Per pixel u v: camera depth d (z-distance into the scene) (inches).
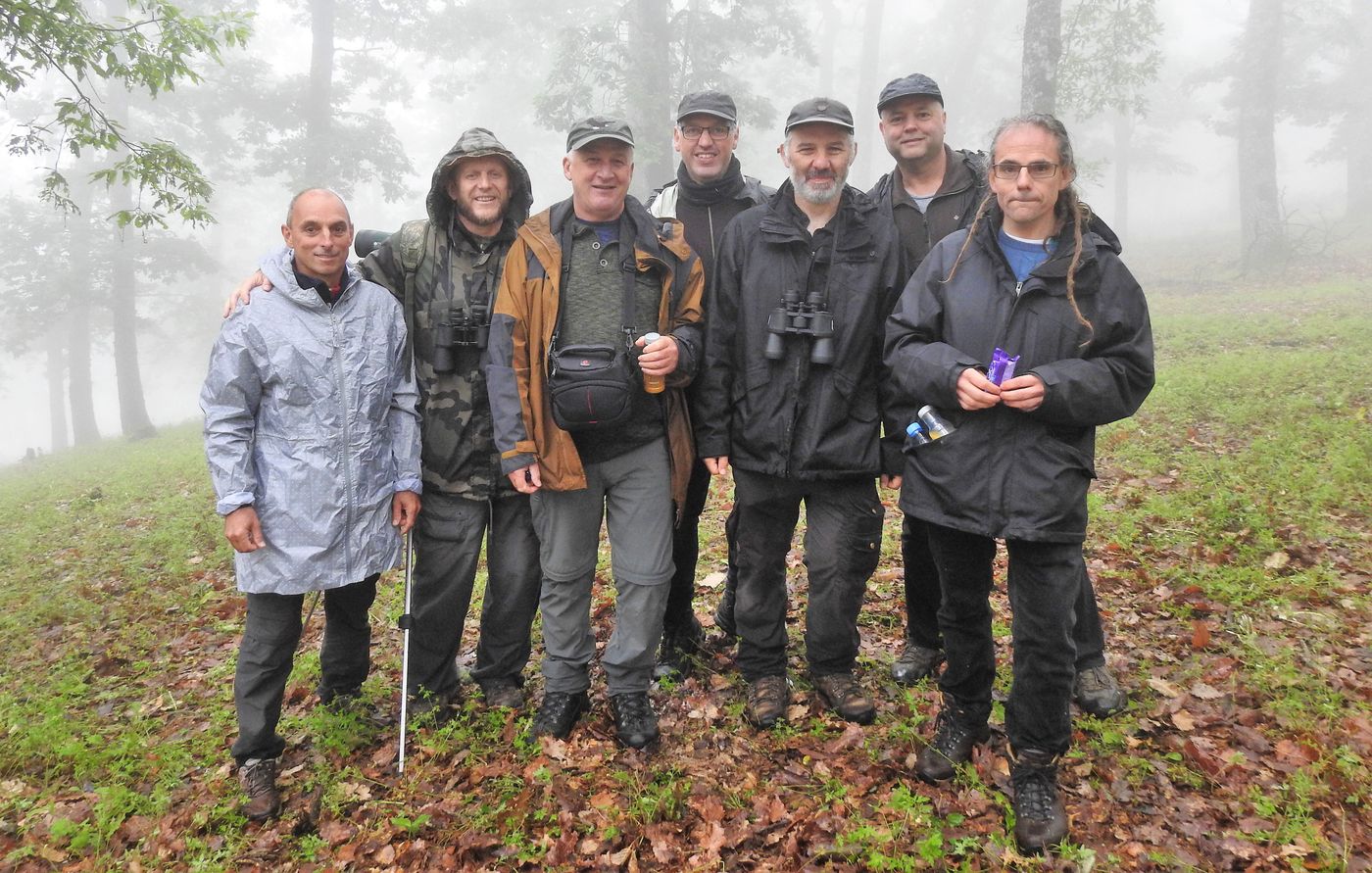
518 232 123.0
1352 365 319.0
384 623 184.1
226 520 110.4
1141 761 115.3
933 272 109.5
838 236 121.8
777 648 135.2
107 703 162.1
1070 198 99.9
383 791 122.6
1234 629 150.6
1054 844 100.6
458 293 127.1
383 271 130.1
